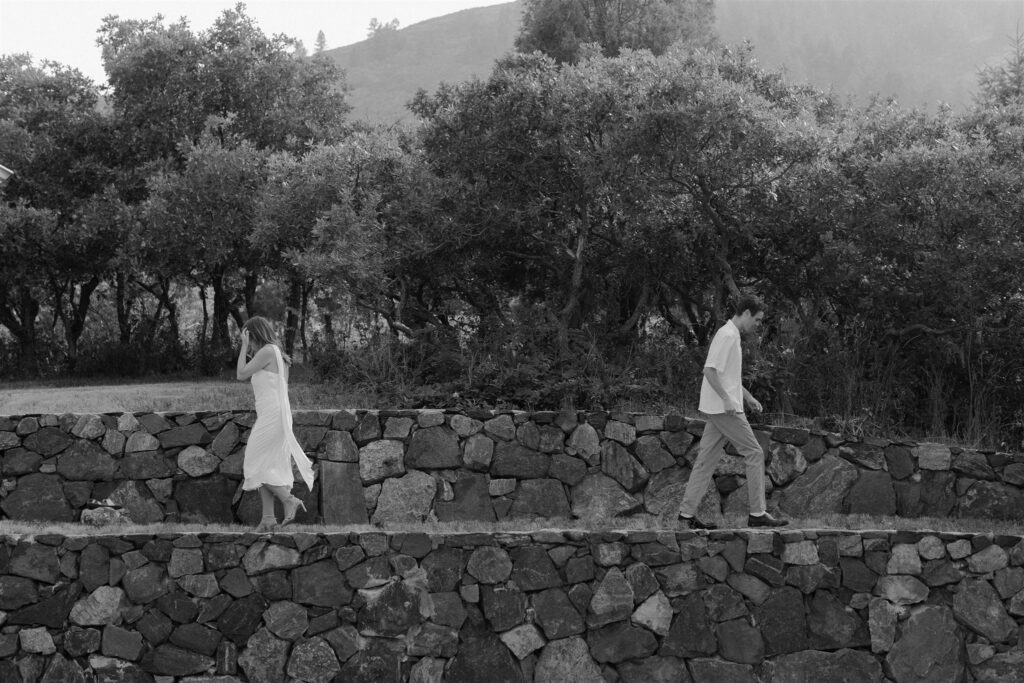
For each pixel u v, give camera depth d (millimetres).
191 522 9586
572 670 7965
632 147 11641
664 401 11250
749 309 8594
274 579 7816
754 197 12492
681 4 23219
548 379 11008
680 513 8812
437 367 11773
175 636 7762
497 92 12555
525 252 14172
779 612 8180
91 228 19266
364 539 7918
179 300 28188
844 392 11375
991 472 10320
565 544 8109
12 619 7824
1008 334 11469
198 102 20609
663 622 8094
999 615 8469
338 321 16094
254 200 15984
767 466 10055
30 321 20594
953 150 11234
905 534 8438
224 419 9773
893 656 8258
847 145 12148
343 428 9789
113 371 19594
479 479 9922
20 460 9781
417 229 12914
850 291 12133
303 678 7707
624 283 13883
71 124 20703
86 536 7918
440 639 7867
